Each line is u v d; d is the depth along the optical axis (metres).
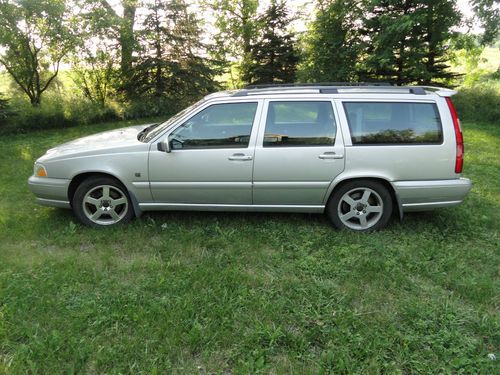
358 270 3.66
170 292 3.28
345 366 2.49
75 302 3.13
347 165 4.21
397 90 4.28
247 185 4.32
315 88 4.38
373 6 13.07
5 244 4.13
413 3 13.03
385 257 3.90
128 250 4.03
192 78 13.98
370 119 4.23
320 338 2.77
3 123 10.92
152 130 4.79
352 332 2.84
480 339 2.79
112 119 13.00
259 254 3.93
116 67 13.84
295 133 4.23
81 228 4.50
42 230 4.42
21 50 11.95
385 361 2.55
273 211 4.50
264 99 4.27
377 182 4.32
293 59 15.07
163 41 13.60
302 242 4.23
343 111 4.21
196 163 4.27
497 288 3.41
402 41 13.35
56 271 3.56
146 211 4.92
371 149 4.19
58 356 2.56
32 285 3.30
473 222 4.75
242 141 4.26
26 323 2.83
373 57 13.35
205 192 4.38
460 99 13.41
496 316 3.05
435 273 3.62
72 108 12.26
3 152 8.30
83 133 10.97
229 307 3.05
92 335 2.77
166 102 13.77
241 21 18.22
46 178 4.46
